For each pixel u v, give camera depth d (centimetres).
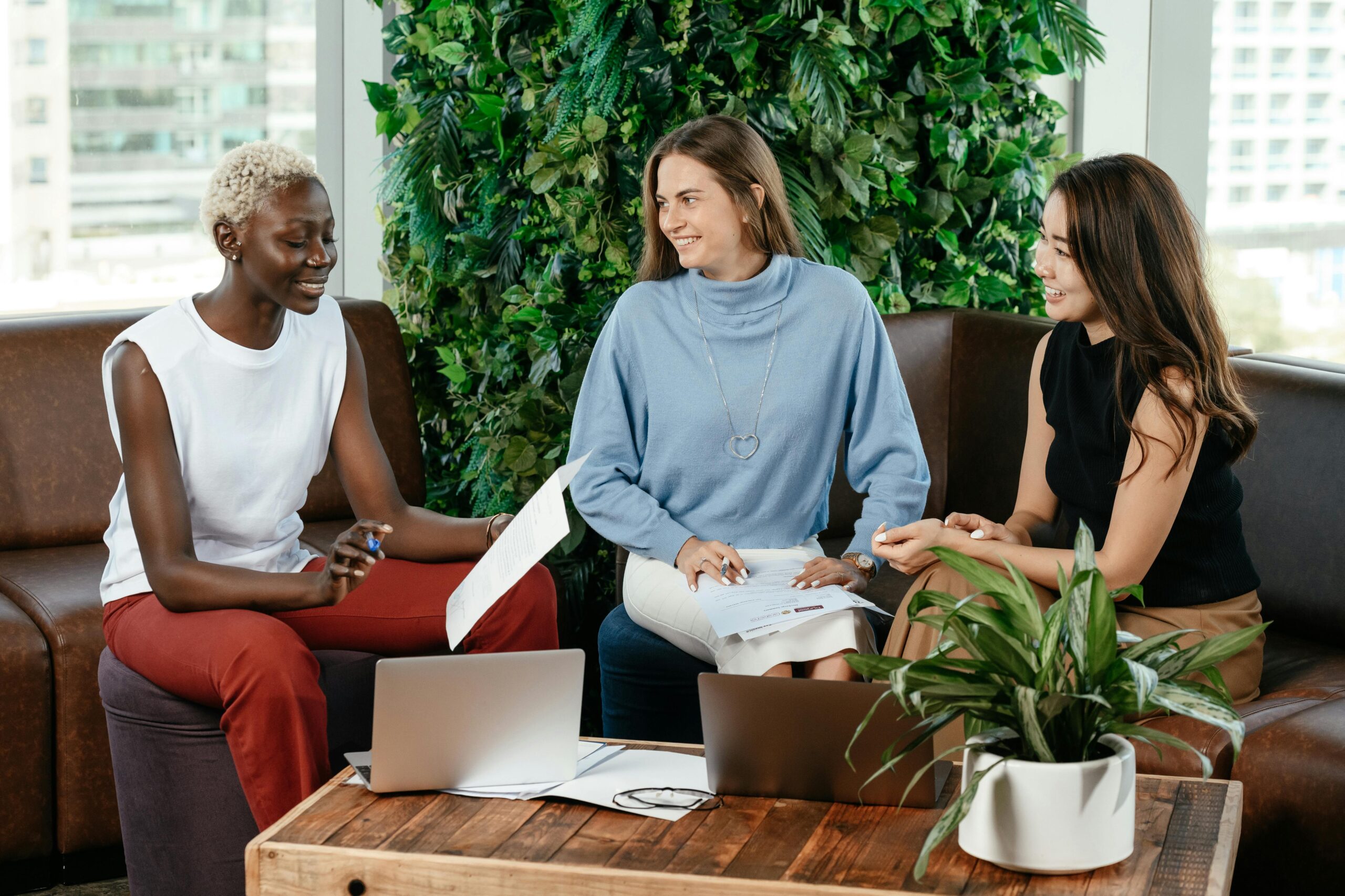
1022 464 252
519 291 307
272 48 371
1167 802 160
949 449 298
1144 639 175
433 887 149
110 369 214
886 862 146
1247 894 187
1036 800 141
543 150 289
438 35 319
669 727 240
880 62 293
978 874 143
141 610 213
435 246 328
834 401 249
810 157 292
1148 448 203
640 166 287
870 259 303
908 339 297
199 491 219
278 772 194
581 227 293
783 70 288
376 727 163
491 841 154
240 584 203
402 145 335
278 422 224
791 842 152
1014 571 150
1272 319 328
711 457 246
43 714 238
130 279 366
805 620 212
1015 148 312
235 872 209
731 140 241
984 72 312
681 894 143
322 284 217
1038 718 143
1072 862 141
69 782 240
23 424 286
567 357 300
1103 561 206
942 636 155
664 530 240
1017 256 327
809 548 249
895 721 157
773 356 246
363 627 223
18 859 239
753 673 215
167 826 210
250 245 211
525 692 167
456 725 166
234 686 193
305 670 196
